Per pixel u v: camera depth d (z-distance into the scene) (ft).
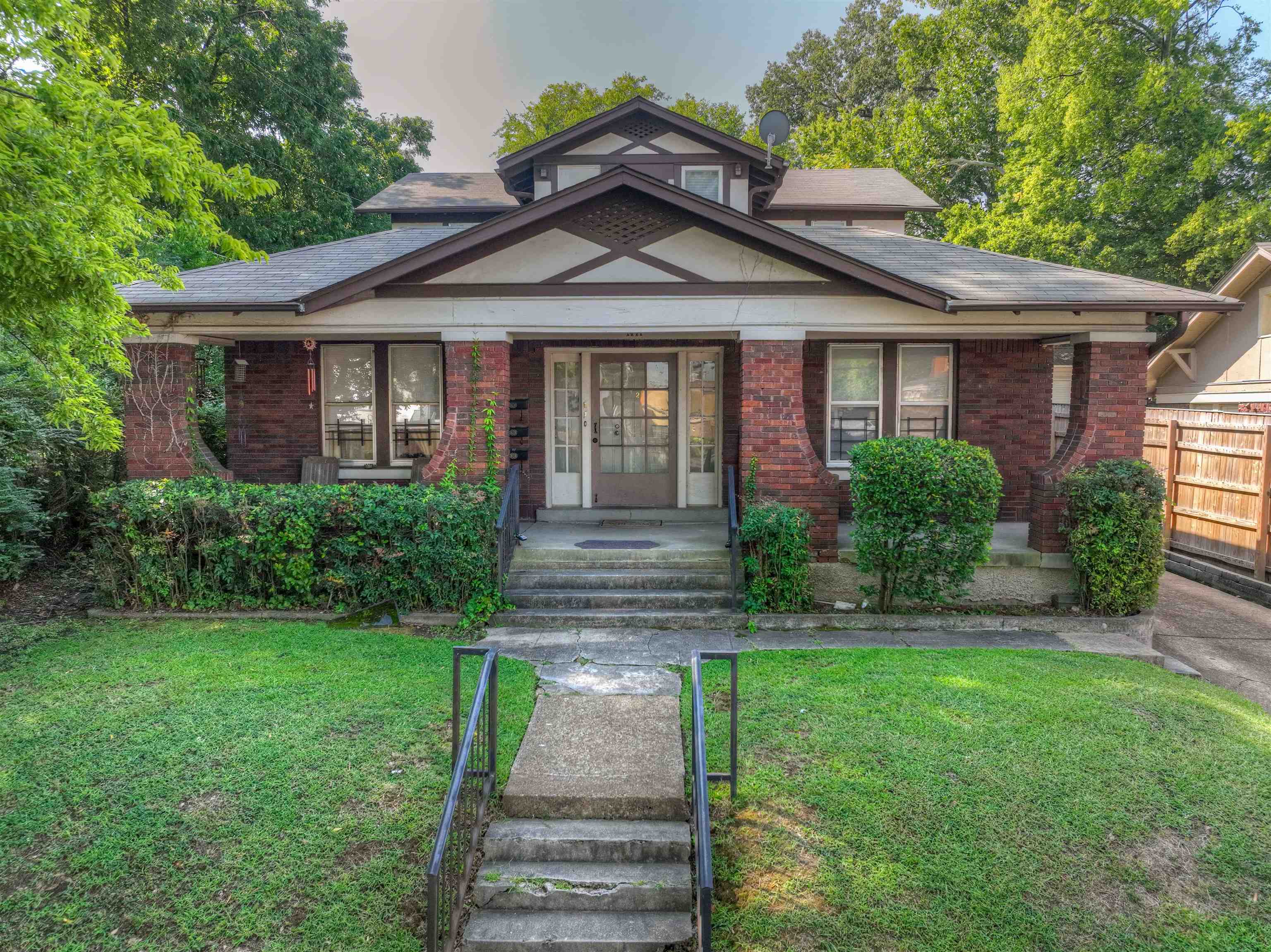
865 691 19.43
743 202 37.73
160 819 13.91
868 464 25.11
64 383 24.95
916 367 35.27
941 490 24.49
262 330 28.71
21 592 28.99
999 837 13.42
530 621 25.48
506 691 19.40
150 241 33.30
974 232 75.87
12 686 19.85
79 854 13.00
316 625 25.35
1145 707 18.72
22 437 30.86
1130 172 63.67
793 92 123.75
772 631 25.17
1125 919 11.63
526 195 39.86
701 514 35.68
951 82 84.07
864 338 34.73
